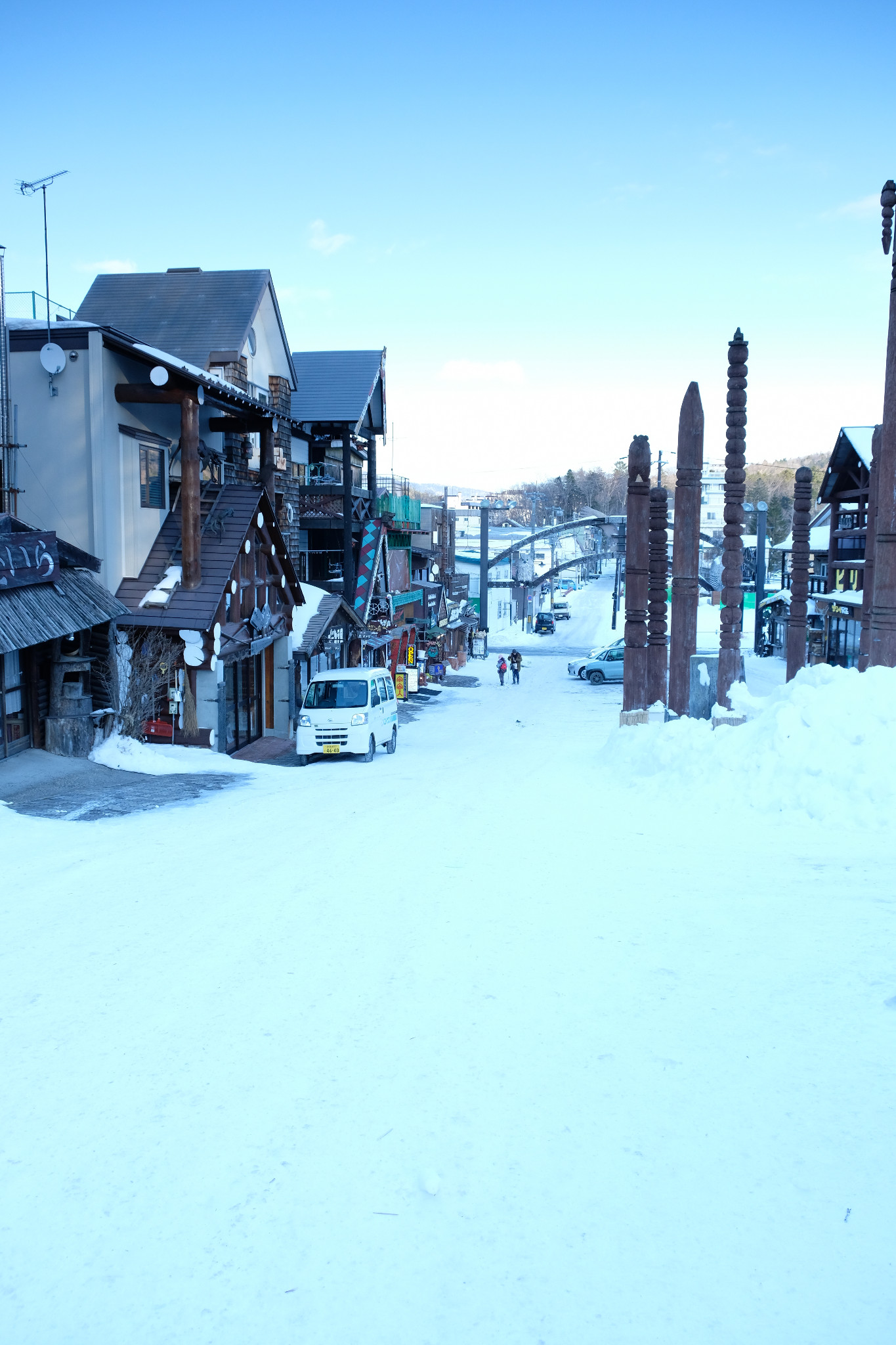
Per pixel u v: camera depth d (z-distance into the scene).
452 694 44.91
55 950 6.85
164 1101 4.60
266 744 25.31
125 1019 5.57
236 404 23.28
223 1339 3.14
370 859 9.35
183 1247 3.57
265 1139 4.23
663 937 6.52
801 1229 3.49
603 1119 4.27
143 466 21.77
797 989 5.46
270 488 25.86
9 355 19.81
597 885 7.97
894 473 12.64
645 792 12.62
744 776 11.38
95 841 11.14
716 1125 4.16
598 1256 3.43
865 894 7.23
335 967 6.29
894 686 11.18
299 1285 3.36
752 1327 3.07
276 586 25.81
